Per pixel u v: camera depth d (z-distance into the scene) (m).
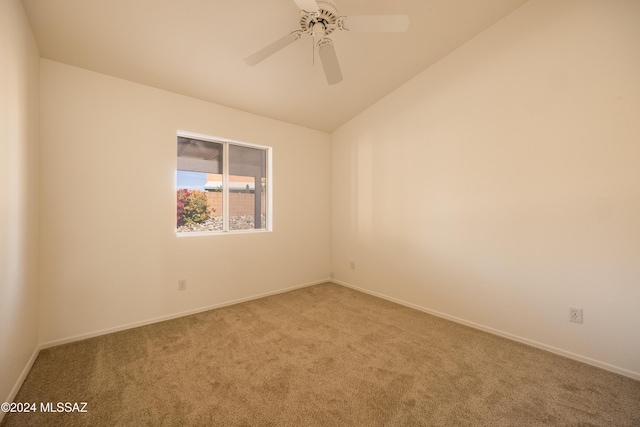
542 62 2.14
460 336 2.38
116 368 1.87
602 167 1.89
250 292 3.31
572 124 2.01
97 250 2.34
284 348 2.16
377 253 3.47
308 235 3.90
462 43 2.59
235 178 3.32
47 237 2.14
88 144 2.30
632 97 1.78
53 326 2.17
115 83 2.43
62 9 1.79
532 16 2.17
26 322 1.80
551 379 1.78
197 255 2.89
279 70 2.63
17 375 1.64
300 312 2.92
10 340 1.53
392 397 1.61
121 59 2.25
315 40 2.10
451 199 2.72
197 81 2.64
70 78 2.23
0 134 1.37
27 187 1.81
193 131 2.87
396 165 3.23
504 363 1.97
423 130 2.95
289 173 3.68
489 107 2.44
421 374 1.83
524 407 1.53
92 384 1.70
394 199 3.26
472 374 1.83
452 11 2.22
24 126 1.75
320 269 4.07
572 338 2.03
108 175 2.39
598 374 1.84
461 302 2.66
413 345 2.22
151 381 1.74
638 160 1.77
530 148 2.21
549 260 2.13
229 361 1.97
